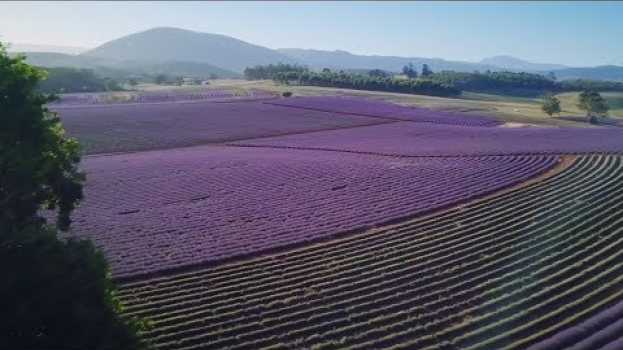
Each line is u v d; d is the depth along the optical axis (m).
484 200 38.78
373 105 98.69
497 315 22.98
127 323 16.64
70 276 15.28
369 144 62.84
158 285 27.27
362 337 22.03
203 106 99.19
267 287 26.72
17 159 16.48
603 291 24.44
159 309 24.78
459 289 25.61
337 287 26.28
